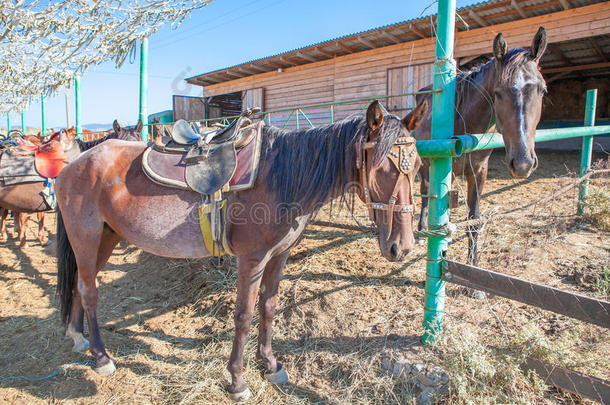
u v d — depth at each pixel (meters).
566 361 1.78
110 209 2.10
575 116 11.20
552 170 6.50
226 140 2.03
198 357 2.45
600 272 2.65
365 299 2.71
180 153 2.09
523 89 2.21
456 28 7.02
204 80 11.92
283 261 2.14
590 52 9.14
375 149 1.62
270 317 2.16
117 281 3.66
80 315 2.58
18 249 4.80
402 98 7.87
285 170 1.85
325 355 2.30
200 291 3.25
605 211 3.57
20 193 3.82
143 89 5.11
